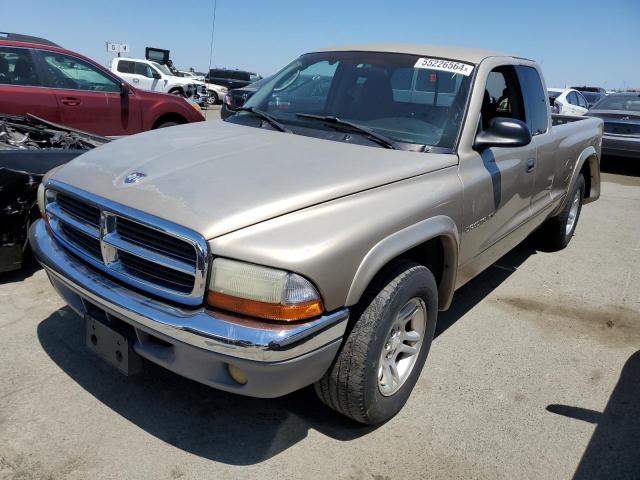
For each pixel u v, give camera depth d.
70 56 7.46
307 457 2.57
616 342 3.91
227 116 3.90
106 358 2.58
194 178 2.49
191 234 2.17
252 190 2.38
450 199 2.92
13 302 3.77
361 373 2.47
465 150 3.18
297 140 3.12
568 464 2.65
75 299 2.73
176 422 2.74
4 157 3.81
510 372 3.42
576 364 3.57
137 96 8.10
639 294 4.80
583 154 5.33
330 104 3.54
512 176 3.67
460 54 3.61
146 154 2.85
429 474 2.53
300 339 2.16
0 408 2.72
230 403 2.91
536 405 3.10
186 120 8.77
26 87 7.07
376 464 2.56
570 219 5.80
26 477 2.32
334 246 2.23
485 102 3.61
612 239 6.40
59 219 2.75
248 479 2.42
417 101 3.37
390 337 2.71
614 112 10.34
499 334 3.90
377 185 2.62
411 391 3.01
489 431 2.85
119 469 2.41
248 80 30.95
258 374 2.16
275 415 2.85
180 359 2.27
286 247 2.16
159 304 2.28
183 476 2.41
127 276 2.40
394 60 3.58
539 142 4.19
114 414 2.75
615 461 2.70
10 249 3.90
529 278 5.02
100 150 3.07
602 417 3.03
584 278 5.09
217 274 2.15
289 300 2.13
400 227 2.54
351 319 2.50
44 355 3.19
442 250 3.09
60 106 7.33
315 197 2.38
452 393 3.15
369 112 3.39
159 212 2.28
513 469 2.60
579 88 28.89
